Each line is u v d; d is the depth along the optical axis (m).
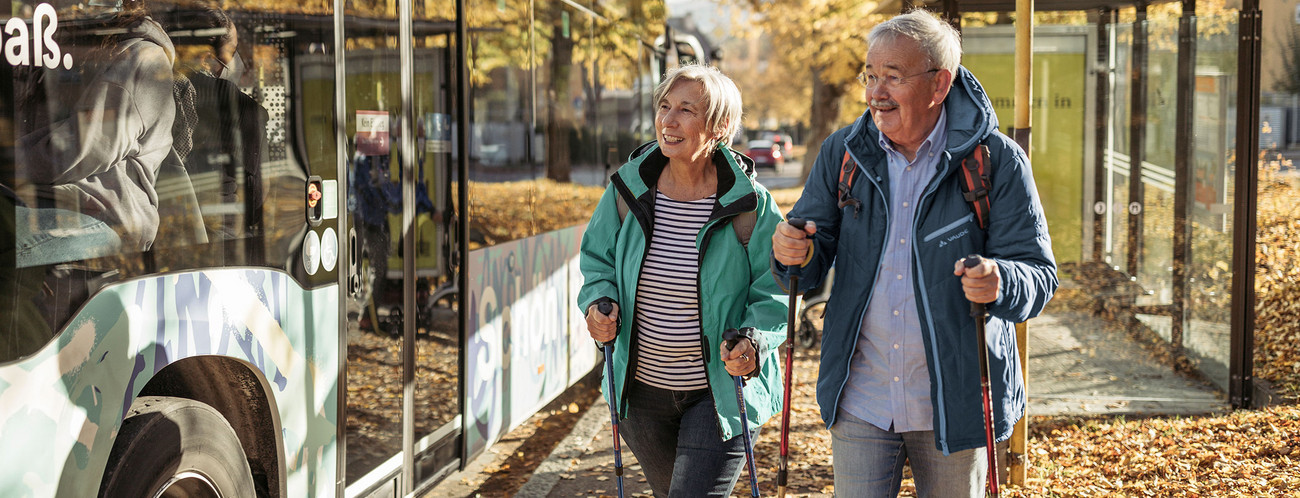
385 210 4.05
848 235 3.06
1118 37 7.42
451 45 4.71
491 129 5.20
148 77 2.71
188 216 2.84
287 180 3.32
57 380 2.40
